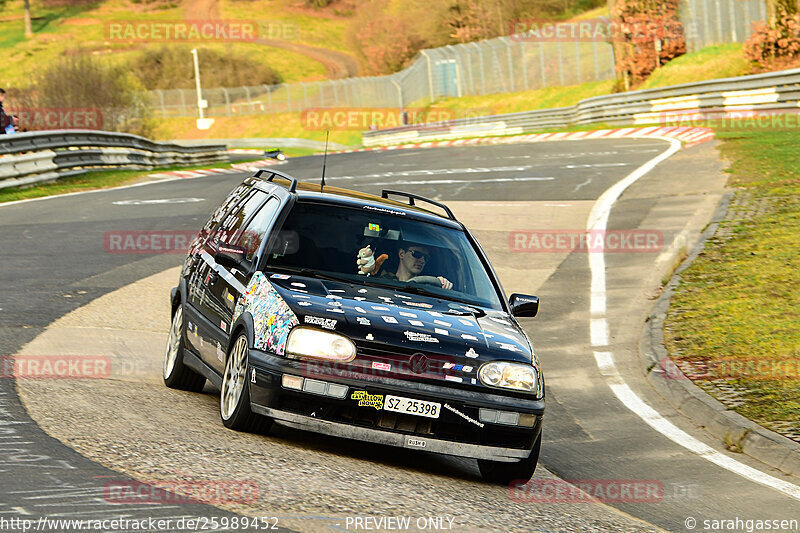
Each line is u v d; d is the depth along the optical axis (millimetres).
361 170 73375
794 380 21859
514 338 15695
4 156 59875
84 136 72375
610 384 23672
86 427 14172
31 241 38562
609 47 150125
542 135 100500
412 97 197500
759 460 18078
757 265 32750
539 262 37750
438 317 15586
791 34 94125
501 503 13758
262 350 14508
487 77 176000
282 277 15945
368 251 17047
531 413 14812
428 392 14344
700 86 88562
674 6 122062
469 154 82812
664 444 19031
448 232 18422
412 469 15148
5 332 22422
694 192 48156
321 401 14180
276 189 18406
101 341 22891
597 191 52562
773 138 64125
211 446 13898
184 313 19141
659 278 34125
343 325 14508
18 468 11711
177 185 66625
